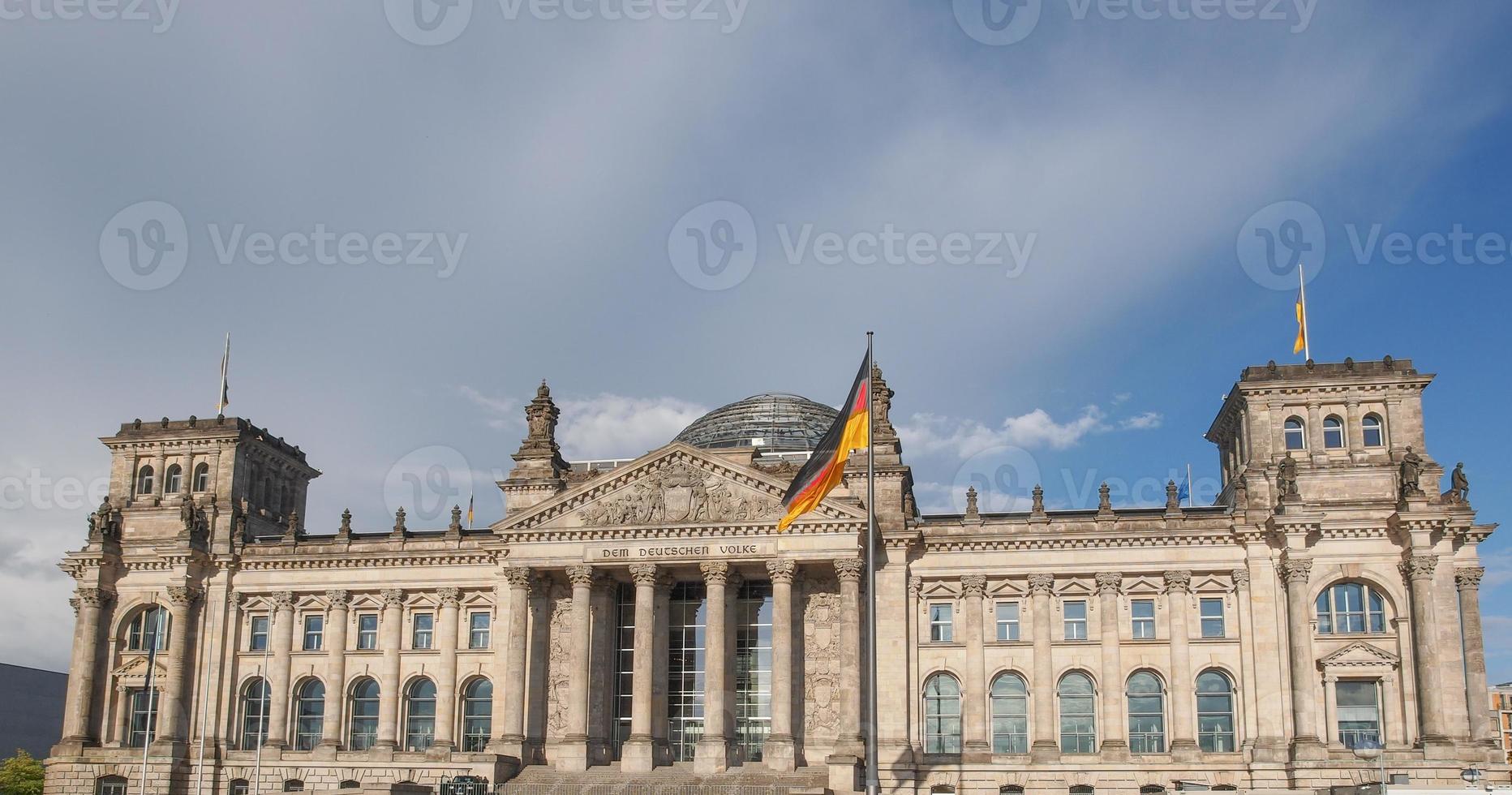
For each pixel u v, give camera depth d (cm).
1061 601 13150
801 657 13125
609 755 13150
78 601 14725
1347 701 12400
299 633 14500
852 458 13325
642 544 12800
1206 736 12612
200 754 14025
